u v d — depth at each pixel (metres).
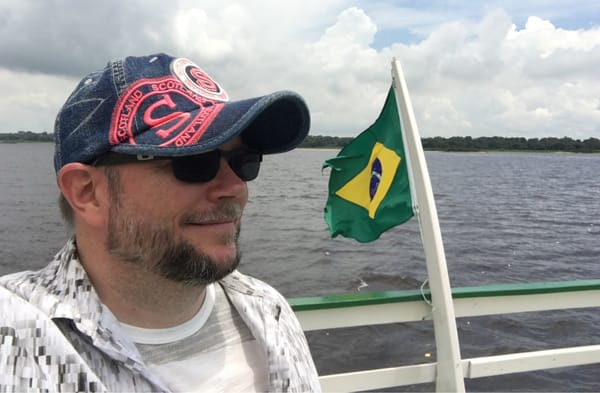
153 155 1.00
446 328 2.61
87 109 1.04
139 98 1.03
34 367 0.93
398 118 3.06
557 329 6.82
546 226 20.42
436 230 2.65
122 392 1.03
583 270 12.47
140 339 1.14
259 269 11.25
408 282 10.26
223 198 1.11
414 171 2.74
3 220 16.59
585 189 41.84
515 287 3.02
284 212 21.27
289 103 1.18
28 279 1.11
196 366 1.20
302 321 2.61
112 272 1.10
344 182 3.40
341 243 14.44
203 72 1.21
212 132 1.01
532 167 77.75
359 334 6.23
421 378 2.82
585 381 5.18
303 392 1.35
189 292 1.15
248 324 1.33
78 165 1.04
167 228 1.05
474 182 45.16
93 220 1.07
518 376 5.27
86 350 1.02
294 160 75.00
